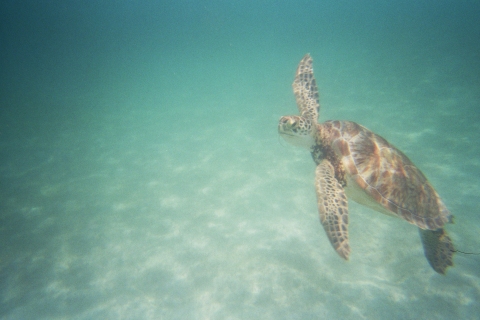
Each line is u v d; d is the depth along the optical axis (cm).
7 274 142
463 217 142
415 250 129
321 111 327
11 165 267
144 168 244
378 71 457
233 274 131
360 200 106
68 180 231
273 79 588
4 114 459
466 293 109
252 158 236
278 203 174
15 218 183
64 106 504
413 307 108
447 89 304
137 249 152
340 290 117
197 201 187
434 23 920
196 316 116
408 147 212
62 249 156
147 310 121
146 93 605
